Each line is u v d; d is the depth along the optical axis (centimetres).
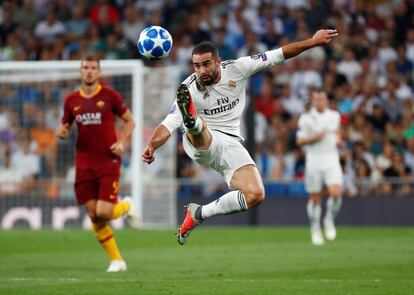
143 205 6469
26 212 6419
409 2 8031
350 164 6544
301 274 3347
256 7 8100
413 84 7531
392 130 6869
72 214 6316
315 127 5262
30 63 5647
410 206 6225
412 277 3219
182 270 3538
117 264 3547
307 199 6353
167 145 6450
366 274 3328
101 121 3628
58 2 8388
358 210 6341
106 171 3609
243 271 3484
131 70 6091
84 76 3641
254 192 2938
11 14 8425
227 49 7731
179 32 8156
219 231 5872
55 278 3234
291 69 7556
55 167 6419
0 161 6494
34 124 6475
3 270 3550
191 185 6519
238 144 3028
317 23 7912
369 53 7706
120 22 8275
